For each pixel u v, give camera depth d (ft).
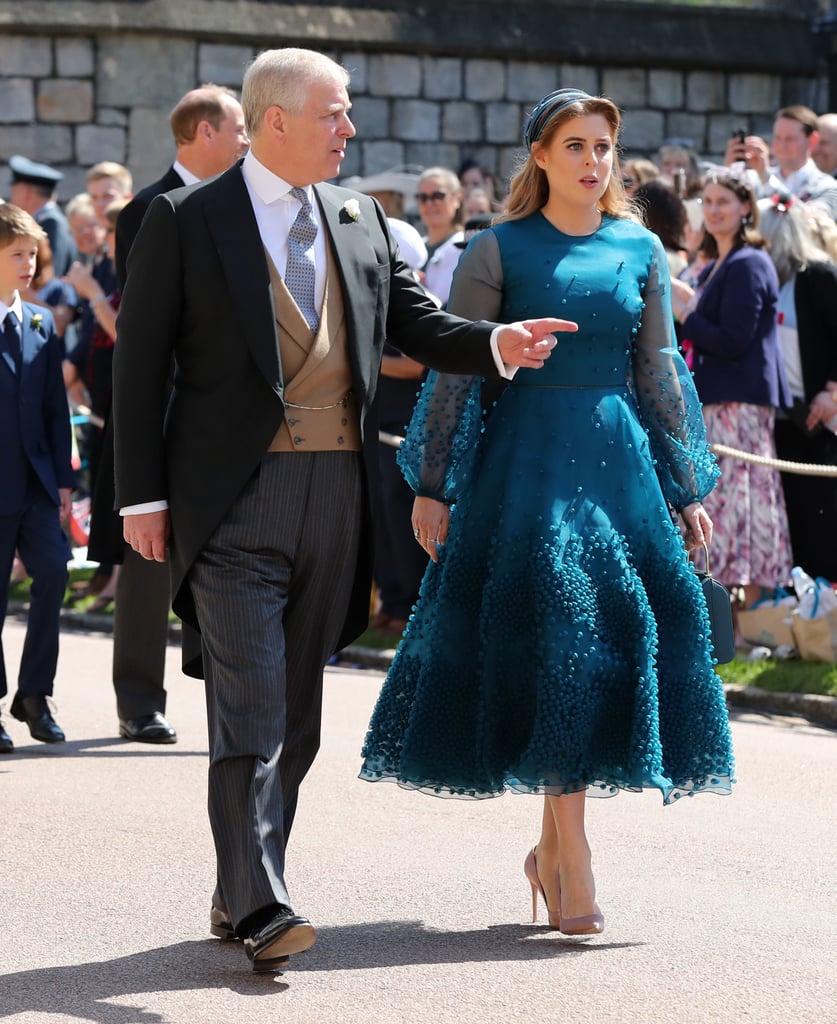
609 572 25.61
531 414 26.04
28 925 26.35
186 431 24.30
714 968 24.16
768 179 57.93
